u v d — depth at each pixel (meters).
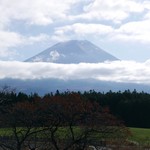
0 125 33.50
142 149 48.28
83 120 33.25
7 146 33.34
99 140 33.84
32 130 35.91
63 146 33.88
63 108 33.31
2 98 40.19
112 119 33.94
